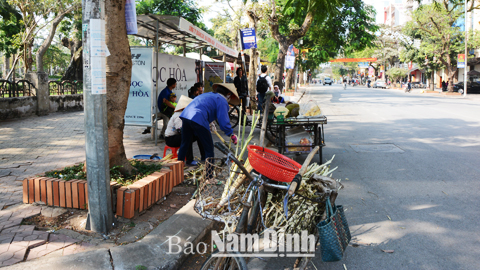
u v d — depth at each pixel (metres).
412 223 4.17
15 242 3.18
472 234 3.86
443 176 5.95
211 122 5.25
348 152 7.84
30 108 12.12
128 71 4.25
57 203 3.95
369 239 3.80
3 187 4.70
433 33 30.02
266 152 3.24
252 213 2.79
